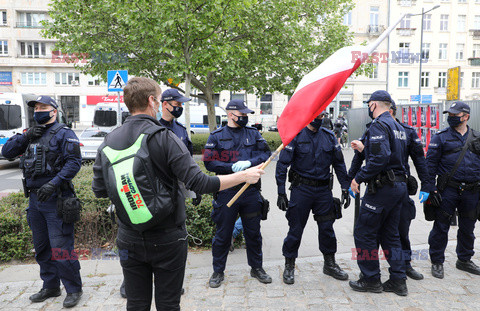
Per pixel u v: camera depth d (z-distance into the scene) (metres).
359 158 4.06
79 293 3.39
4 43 35.94
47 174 3.30
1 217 4.33
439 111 12.11
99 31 11.44
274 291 3.56
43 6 36.03
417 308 3.21
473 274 3.91
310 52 13.22
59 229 3.31
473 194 3.86
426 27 35.66
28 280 3.84
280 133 2.62
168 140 1.96
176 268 2.05
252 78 13.01
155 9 8.80
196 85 13.23
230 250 4.66
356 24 33.25
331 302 3.34
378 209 3.44
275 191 8.49
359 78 33.84
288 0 12.16
